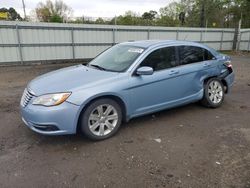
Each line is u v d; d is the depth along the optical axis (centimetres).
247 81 931
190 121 486
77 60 1733
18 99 662
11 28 1445
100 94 380
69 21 3341
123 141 398
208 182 293
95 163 334
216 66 553
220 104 571
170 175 306
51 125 359
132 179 299
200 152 363
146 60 444
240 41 2606
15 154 356
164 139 406
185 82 495
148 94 441
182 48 505
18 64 1519
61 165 329
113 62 464
